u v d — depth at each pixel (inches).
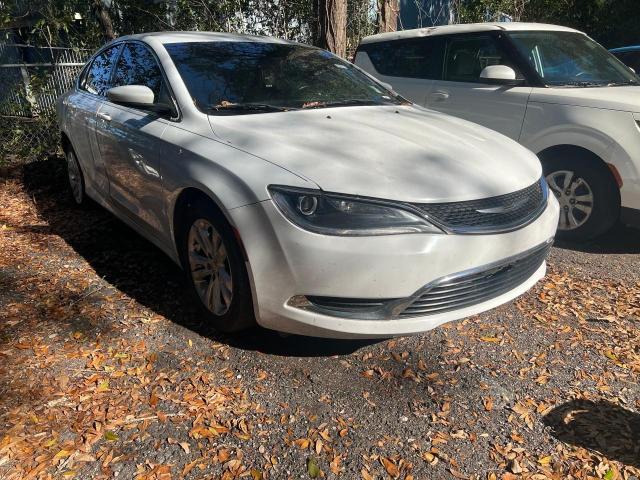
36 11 333.4
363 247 104.7
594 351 125.3
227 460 92.1
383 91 177.9
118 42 189.5
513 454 94.7
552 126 190.7
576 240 193.8
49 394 106.7
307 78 164.6
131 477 88.2
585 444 97.2
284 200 107.1
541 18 539.5
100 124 175.0
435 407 106.1
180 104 141.3
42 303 141.4
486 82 205.3
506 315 140.6
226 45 166.1
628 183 175.6
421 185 110.7
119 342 124.8
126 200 165.2
